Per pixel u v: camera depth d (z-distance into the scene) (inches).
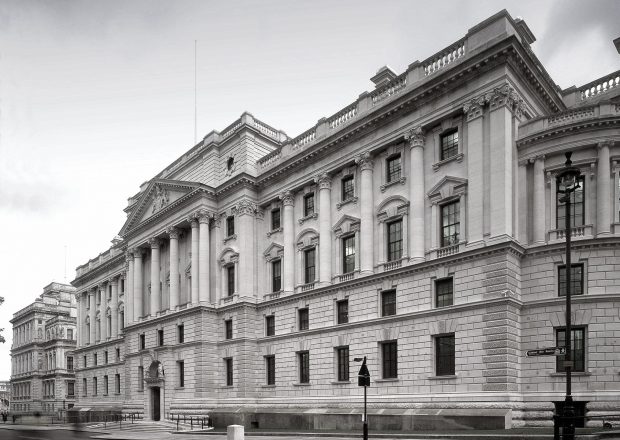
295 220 1790.1
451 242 1318.9
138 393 2278.5
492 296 1183.6
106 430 1814.7
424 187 1390.3
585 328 1120.2
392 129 1477.6
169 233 2199.8
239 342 1823.3
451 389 1224.8
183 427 1737.2
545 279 1179.9
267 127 2064.5
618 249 1132.5
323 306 1603.1
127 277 2561.5
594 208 1168.8
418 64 1441.9
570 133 1195.9
